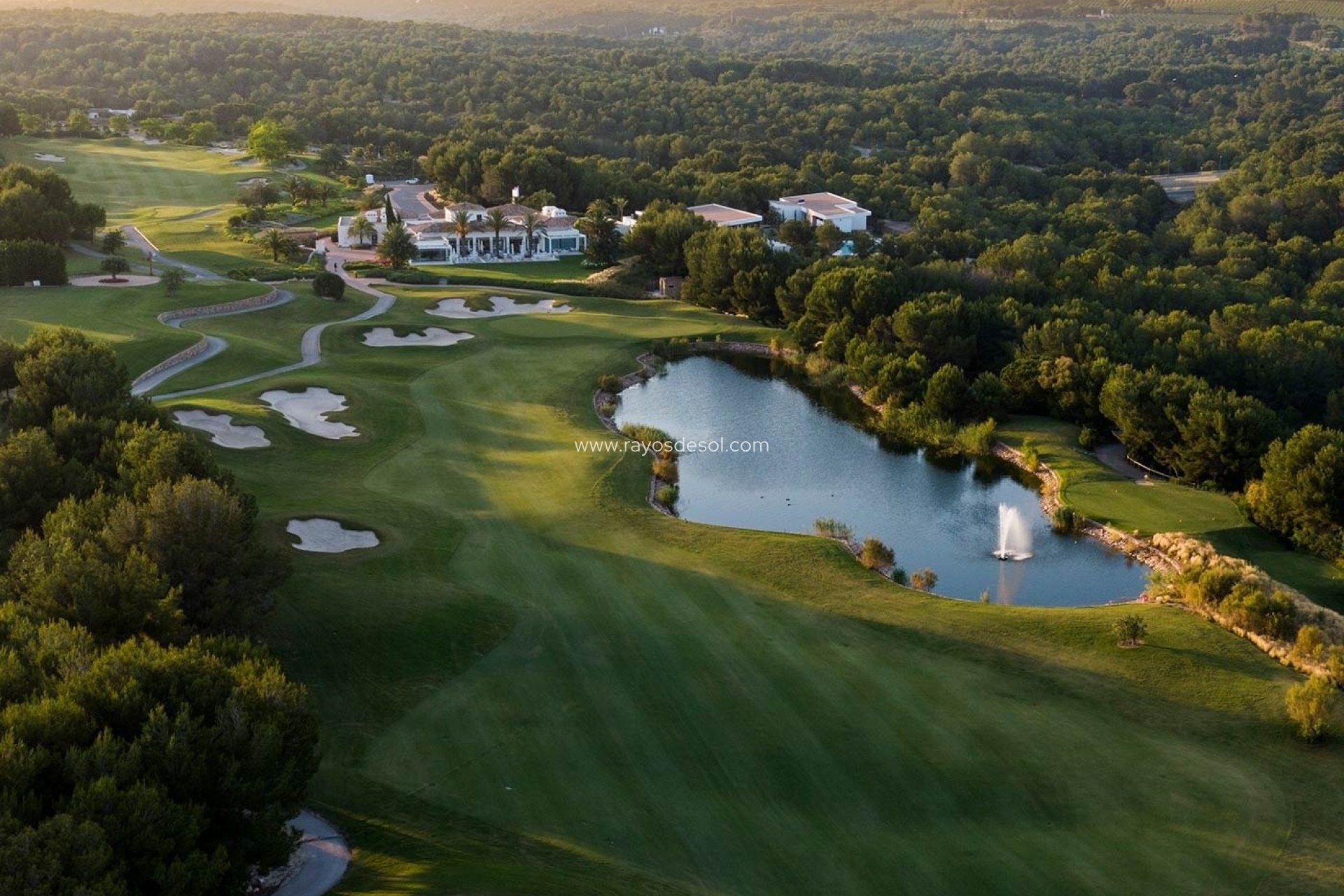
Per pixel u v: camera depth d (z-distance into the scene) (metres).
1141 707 45.16
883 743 41.38
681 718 42.56
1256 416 73.19
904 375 93.75
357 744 39.31
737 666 46.94
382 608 49.25
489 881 30.27
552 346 106.06
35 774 26.64
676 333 114.75
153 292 107.31
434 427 81.00
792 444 85.38
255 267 128.00
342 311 113.31
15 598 37.81
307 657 44.62
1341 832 37.31
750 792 38.09
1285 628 50.19
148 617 36.44
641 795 37.41
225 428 72.25
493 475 71.69
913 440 87.38
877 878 33.84
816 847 35.25
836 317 109.19
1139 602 56.19
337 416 79.69
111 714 29.28
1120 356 90.69
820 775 39.25
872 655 48.72
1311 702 42.72
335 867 31.58
